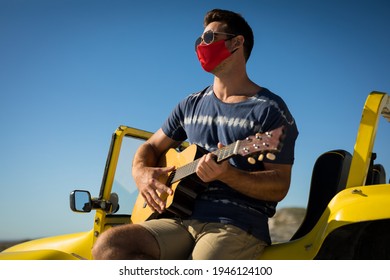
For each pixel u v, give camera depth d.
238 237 2.24
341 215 1.96
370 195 1.97
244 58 2.61
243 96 2.49
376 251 2.02
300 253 2.08
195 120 2.61
